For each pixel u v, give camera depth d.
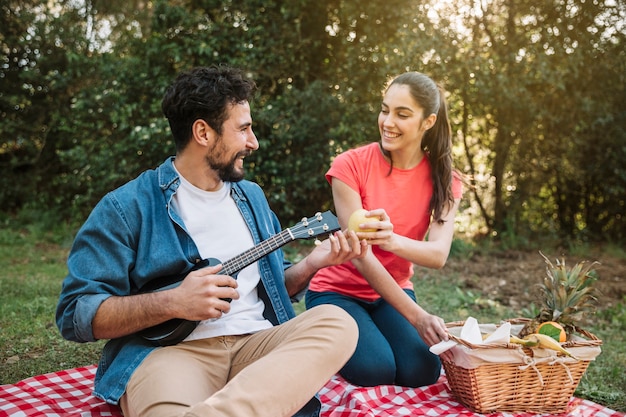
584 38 7.97
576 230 8.91
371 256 2.93
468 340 2.67
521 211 8.71
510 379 2.63
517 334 2.92
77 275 2.21
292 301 2.83
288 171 7.68
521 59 7.83
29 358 3.66
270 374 2.04
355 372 2.93
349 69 7.75
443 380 3.16
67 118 9.02
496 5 7.93
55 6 9.66
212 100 2.31
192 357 2.30
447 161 3.14
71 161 8.59
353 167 3.13
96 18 9.58
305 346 2.15
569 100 8.17
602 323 5.08
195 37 7.82
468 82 7.62
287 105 7.73
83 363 3.62
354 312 3.09
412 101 2.97
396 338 3.08
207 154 2.37
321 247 2.71
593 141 8.41
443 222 3.16
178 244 2.33
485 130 8.51
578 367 2.67
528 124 8.11
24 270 6.15
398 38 7.56
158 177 2.42
